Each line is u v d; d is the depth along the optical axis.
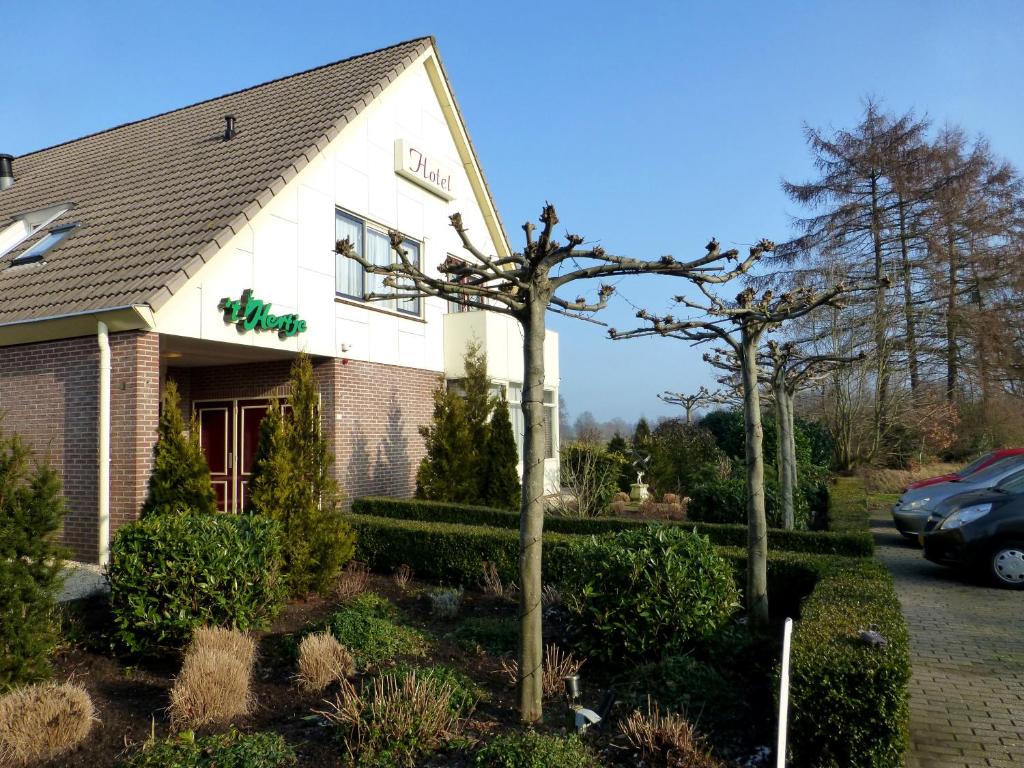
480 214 16.66
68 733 4.47
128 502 9.08
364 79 13.73
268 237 10.88
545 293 4.91
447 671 5.24
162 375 13.07
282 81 15.68
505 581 8.52
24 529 5.12
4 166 16.02
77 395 9.50
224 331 10.15
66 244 11.42
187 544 6.10
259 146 12.36
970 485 12.03
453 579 8.91
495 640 6.36
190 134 14.48
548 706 5.07
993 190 27.19
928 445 23.66
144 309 8.87
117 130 17.06
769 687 5.25
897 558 10.99
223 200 10.84
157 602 5.99
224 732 4.61
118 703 5.20
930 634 6.91
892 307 23.78
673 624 5.68
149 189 12.35
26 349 10.01
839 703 4.06
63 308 9.38
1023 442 24.45
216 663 4.97
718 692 5.00
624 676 5.56
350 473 12.38
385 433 13.27
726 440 21.70
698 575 5.80
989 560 8.93
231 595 6.21
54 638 5.33
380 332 13.27
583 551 6.19
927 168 26.75
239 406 13.02
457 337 15.08
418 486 13.04
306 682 5.30
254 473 8.22
